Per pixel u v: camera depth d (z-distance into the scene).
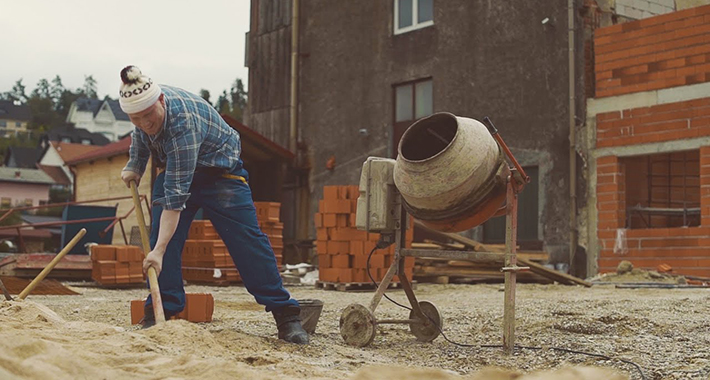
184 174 5.16
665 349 5.59
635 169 17.03
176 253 5.47
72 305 9.41
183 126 5.16
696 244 15.45
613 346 5.79
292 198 22.75
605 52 17.05
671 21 16.09
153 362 3.76
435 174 5.56
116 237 25.66
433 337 6.28
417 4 20.45
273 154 22.17
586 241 17.00
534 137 17.91
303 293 12.77
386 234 6.23
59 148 100.75
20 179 76.88
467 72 19.20
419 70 20.19
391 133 20.81
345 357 5.14
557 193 17.42
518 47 18.34
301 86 22.89
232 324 7.05
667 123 16.03
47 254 15.41
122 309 8.80
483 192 5.64
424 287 14.39
